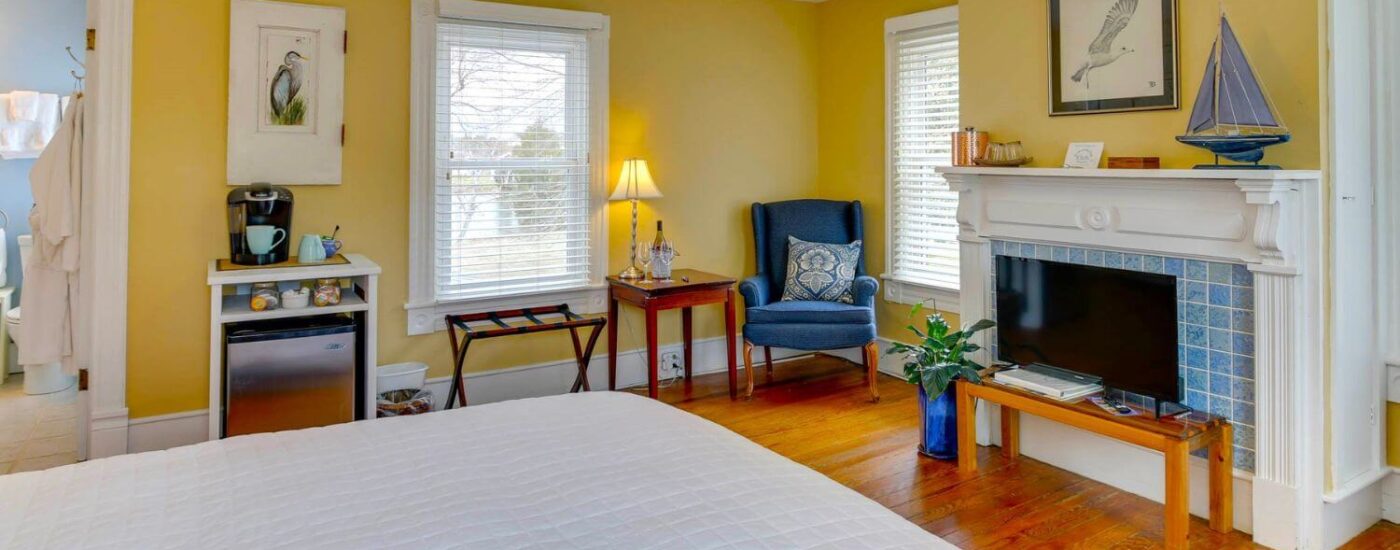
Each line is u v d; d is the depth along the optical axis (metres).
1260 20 2.62
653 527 1.38
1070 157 3.11
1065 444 3.34
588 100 4.36
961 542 2.72
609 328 4.45
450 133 4.02
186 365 3.53
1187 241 2.77
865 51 4.91
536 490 1.56
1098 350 3.00
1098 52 3.04
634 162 4.32
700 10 4.75
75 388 4.71
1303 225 2.50
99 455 3.38
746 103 4.97
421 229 3.96
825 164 5.26
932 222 4.61
